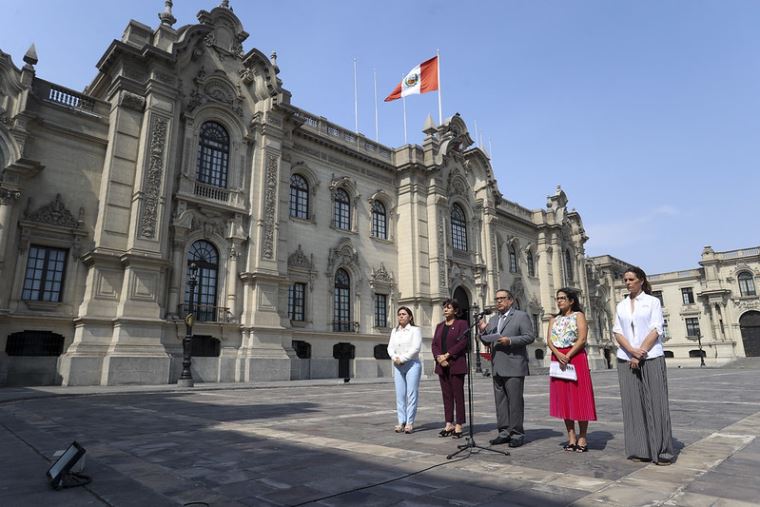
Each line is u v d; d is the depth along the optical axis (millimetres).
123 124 21969
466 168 39250
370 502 3898
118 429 7984
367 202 32375
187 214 23031
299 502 3914
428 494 4102
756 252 57750
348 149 31422
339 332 28594
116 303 20469
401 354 7629
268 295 24891
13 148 19406
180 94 23828
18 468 5219
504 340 6328
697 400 12531
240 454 5812
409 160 34000
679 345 62062
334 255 29500
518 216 45875
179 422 8844
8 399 13008
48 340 19609
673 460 5301
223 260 24406
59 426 8406
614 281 63531
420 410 10898
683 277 63250
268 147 26422
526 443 6461
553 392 6172
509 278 43625
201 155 24734
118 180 21375
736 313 58031
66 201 20688
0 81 19844
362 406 11719
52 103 20797
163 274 21891
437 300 32531
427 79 35781
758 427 7609
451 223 37031
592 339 50562
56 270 20219
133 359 19641
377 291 31531
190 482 4547
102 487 4375
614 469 4945
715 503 3736
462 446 6090
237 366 23375
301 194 29172
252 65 27172
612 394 14992
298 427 8078
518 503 3822
